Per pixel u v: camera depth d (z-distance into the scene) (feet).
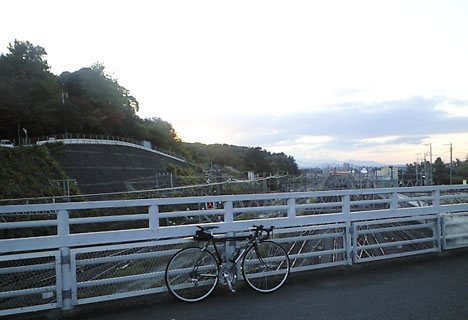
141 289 14.21
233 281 14.67
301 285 15.92
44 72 223.30
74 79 258.78
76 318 12.69
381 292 14.85
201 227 14.96
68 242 13.28
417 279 16.58
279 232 16.72
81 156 153.89
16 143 165.89
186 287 14.19
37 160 121.49
